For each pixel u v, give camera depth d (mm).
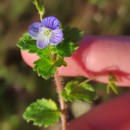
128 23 260
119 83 139
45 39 103
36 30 104
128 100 141
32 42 110
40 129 229
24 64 255
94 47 134
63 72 137
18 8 278
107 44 135
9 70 255
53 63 109
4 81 253
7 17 279
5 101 245
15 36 270
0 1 285
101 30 263
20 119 236
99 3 272
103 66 135
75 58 134
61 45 109
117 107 140
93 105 220
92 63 135
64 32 110
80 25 267
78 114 219
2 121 238
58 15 272
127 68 135
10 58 260
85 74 138
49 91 241
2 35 272
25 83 247
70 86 113
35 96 242
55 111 117
